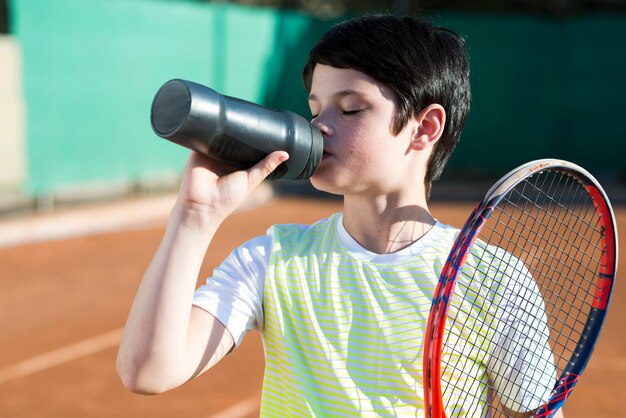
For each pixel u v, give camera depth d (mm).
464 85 1688
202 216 1376
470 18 13734
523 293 1598
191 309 1512
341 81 1522
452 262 1445
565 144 13969
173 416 4016
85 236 8742
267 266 1632
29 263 7383
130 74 10375
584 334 1734
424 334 1529
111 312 5809
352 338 1545
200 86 1285
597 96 13781
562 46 13844
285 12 13164
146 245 8352
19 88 8898
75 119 9617
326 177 1532
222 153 1344
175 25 11039
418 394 1520
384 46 1518
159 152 11031
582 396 4289
